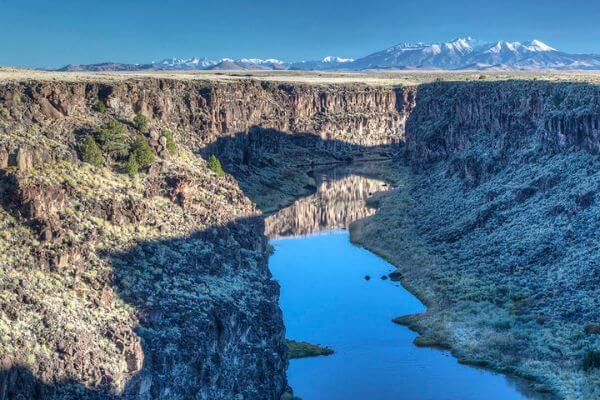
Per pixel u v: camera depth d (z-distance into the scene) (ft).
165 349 197.98
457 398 243.40
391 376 261.24
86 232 225.76
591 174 386.73
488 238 394.93
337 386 253.65
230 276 261.65
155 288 221.46
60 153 261.24
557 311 297.53
